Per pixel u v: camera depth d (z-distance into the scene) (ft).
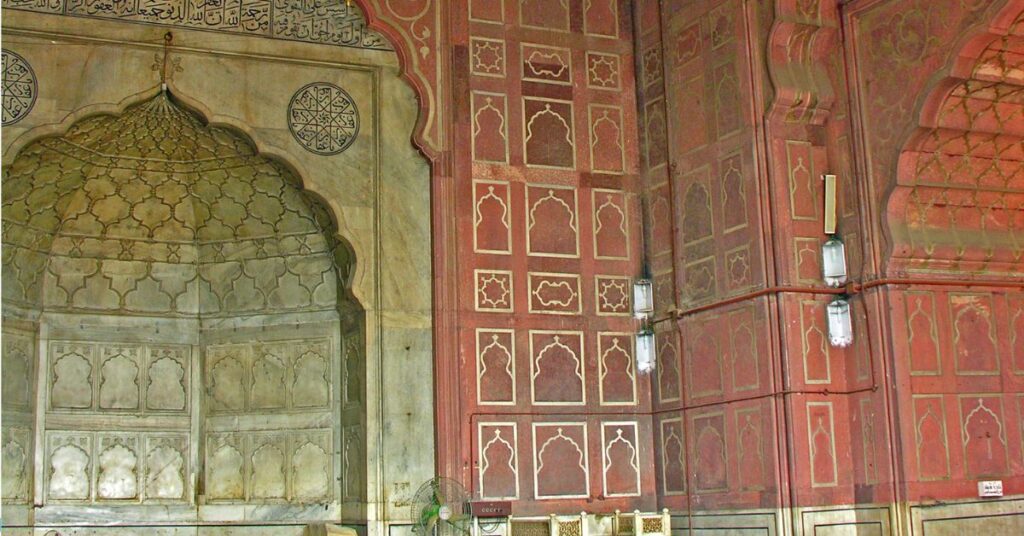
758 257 22.21
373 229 23.71
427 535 22.24
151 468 24.45
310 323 24.85
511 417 23.75
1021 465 21.71
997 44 19.66
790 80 22.41
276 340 25.03
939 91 20.36
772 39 22.50
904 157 21.08
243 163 24.00
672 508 24.07
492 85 25.05
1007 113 21.22
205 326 25.40
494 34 25.35
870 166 21.77
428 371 23.48
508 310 24.20
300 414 24.62
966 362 21.59
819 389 21.61
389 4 24.48
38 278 23.98
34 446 23.32
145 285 25.13
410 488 22.80
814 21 22.53
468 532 22.43
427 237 24.02
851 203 22.18
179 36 22.89
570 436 24.22
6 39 21.49
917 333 21.22
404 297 23.59
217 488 24.68
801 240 22.21
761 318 21.95
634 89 26.37
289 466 24.47
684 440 23.90
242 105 23.20
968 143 21.36
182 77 22.80
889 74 21.53
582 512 23.20
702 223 23.93
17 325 23.30
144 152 23.77
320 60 23.91
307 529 22.03
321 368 24.68
